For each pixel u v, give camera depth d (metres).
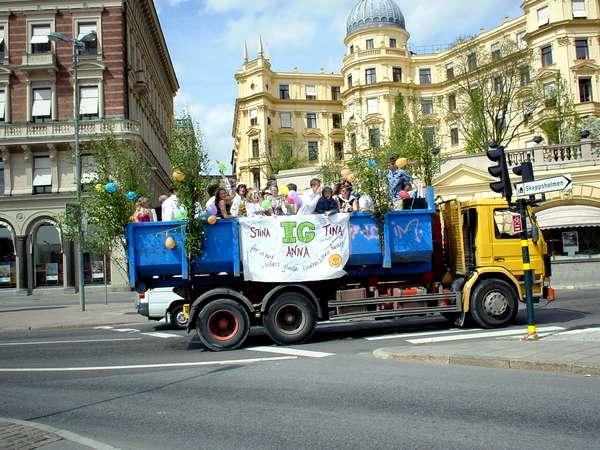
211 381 8.25
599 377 7.33
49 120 37.16
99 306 24.50
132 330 15.99
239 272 11.48
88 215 20.59
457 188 27.94
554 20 52.75
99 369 9.80
